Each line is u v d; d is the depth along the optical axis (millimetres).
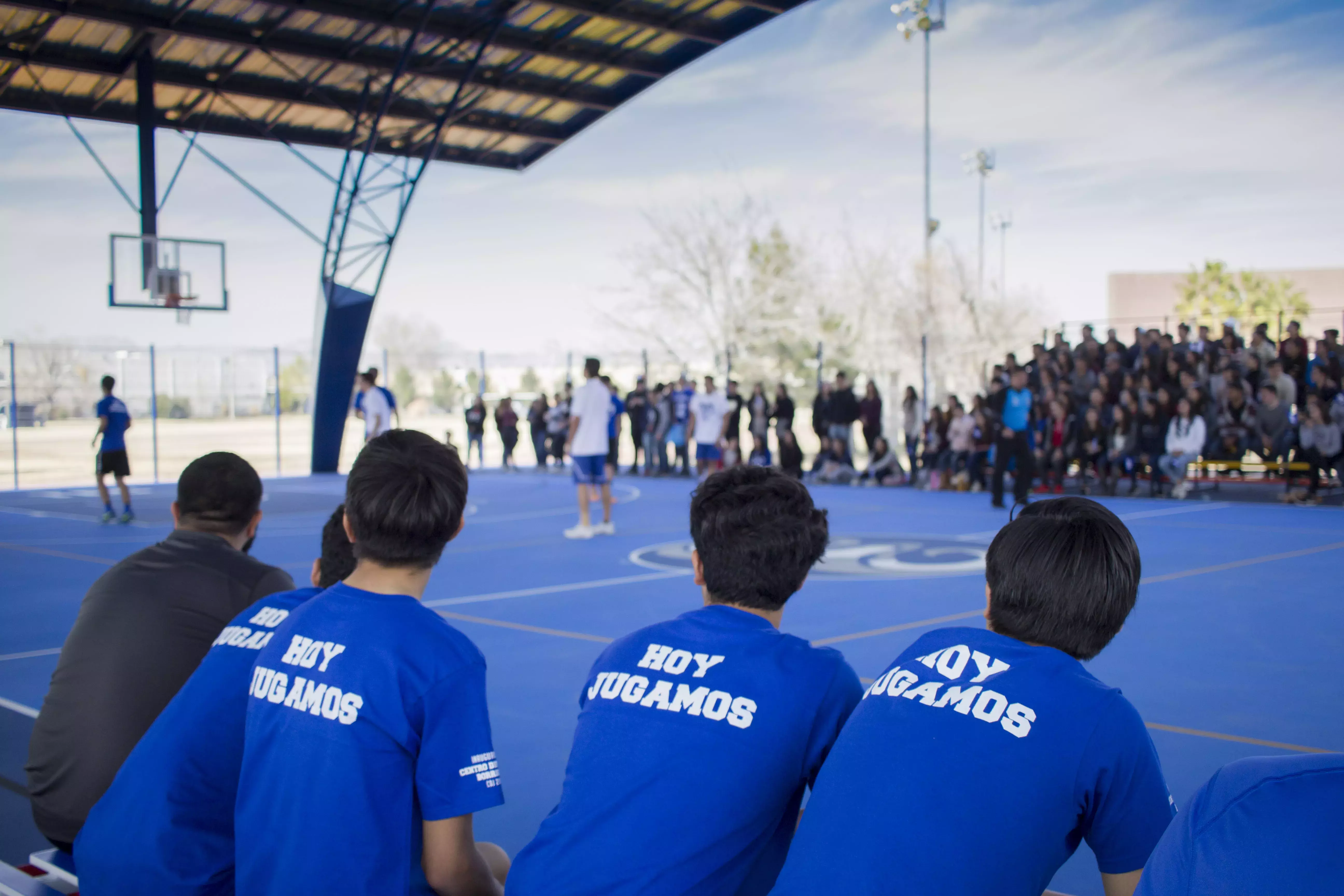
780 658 1721
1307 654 5461
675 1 15367
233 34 15758
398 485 1814
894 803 1435
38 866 2475
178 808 1954
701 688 1679
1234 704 4512
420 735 1698
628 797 1606
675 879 1551
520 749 4004
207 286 17953
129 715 2336
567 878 1587
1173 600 7113
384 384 21688
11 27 15039
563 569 8898
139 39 15906
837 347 39906
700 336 40281
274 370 22250
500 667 5367
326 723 1674
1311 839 881
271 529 12312
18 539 11766
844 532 11211
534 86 18828
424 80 18141
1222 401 15281
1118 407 15219
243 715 2014
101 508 15758
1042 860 1412
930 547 9969
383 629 1722
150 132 16609
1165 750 3881
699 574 1999
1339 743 3963
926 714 1521
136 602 2408
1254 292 60281
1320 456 13617
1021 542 1652
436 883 1724
